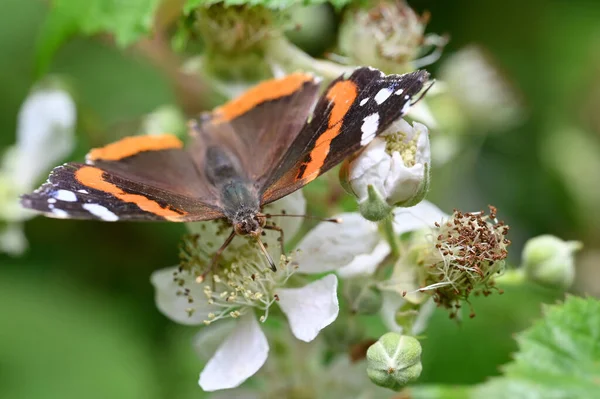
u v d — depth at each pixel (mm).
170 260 410
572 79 441
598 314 338
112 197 324
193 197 335
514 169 439
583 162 438
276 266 337
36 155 395
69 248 412
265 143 339
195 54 376
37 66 366
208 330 344
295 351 351
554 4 445
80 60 428
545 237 352
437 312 377
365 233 336
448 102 405
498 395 335
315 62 356
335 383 349
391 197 323
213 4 352
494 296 379
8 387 398
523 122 440
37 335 403
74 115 390
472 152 418
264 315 338
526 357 337
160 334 404
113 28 358
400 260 335
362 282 336
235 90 357
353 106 322
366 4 355
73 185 322
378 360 324
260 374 351
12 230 400
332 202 350
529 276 351
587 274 427
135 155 337
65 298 408
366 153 323
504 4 431
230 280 336
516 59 439
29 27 427
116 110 423
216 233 338
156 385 398
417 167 321
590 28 443
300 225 340
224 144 341
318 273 342
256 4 341
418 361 326
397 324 333
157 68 389
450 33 429
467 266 329
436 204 404
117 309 407
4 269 410
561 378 333
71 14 360
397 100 315
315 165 322
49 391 398
